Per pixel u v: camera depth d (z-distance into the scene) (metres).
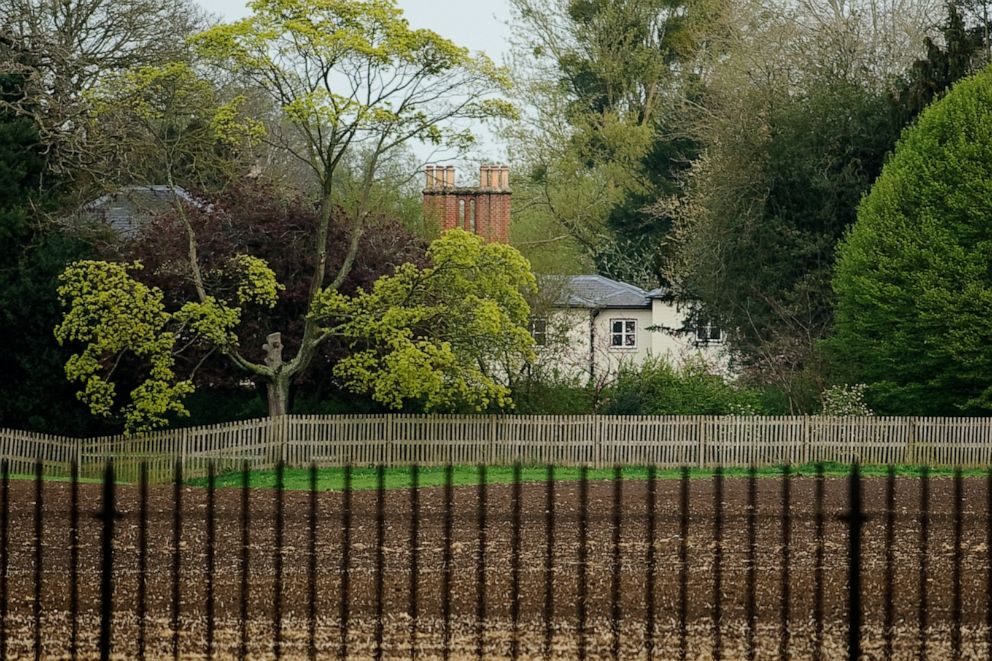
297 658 30.25
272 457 86.50
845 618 34.69
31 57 108.88
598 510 56.56
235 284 93.69
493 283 88.06
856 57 133.12
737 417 90.94
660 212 149.38
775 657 30.95
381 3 84.69
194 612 34.72
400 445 89.06
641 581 38.66
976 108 97.00
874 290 95.44
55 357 91.38
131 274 92.81
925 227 94.88
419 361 83.56
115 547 44.31
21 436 83.00
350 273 97.06
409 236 101.81
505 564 41.09
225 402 101.75
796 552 44.12
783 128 119.56
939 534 48.72
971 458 91.62
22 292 90.31
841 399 96.38
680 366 120.75
